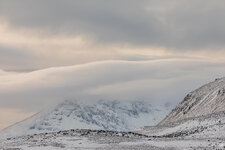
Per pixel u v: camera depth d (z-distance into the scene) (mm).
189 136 114750
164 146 95688
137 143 99688
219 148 90250
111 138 106500
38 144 101312
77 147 96438
